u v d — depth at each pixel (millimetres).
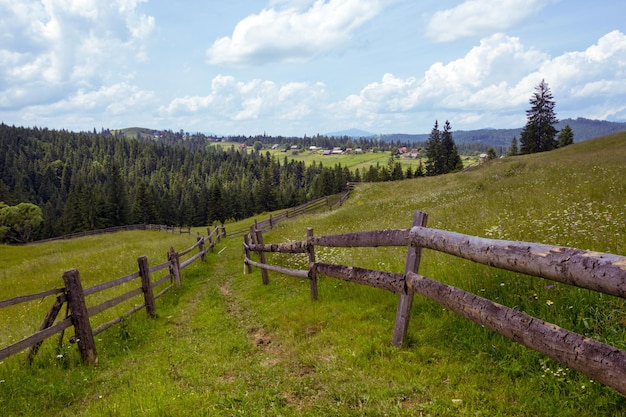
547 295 4035
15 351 4734
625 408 2453
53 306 5516
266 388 3836
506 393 2920
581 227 6176
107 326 6715
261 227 34875
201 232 45688
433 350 3838
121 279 7262
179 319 8188
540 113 70688
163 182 185750
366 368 3730
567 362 2203
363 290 6309
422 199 22188
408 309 4066
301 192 137250
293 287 8562
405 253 7723
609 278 1875
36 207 100188
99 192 96125
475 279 4988
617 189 9836
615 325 3268
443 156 88250
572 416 2543
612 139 40219
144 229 64312
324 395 3467
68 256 23266
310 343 4812
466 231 8836
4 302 4598
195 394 3875
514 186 16938
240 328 6535
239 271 14383
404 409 2992
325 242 5930
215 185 100500
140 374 5023
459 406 2895
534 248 2436
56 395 4691
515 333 2598
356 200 36469
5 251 36875
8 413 4324
